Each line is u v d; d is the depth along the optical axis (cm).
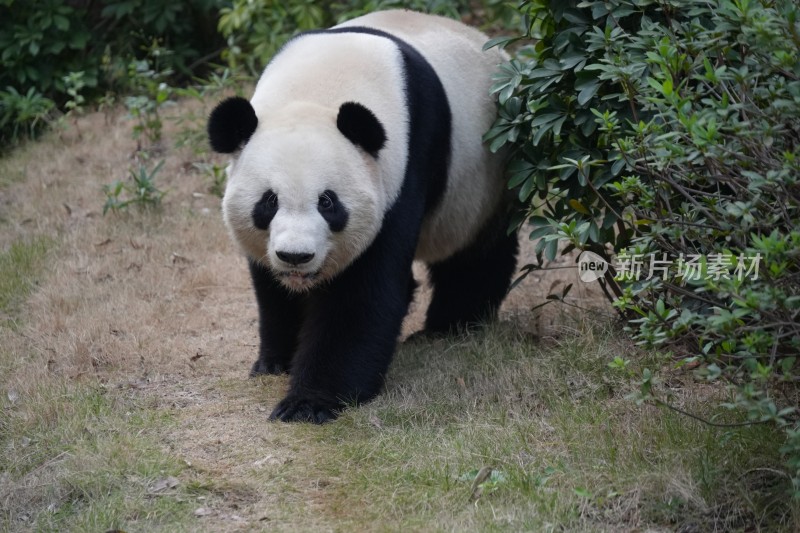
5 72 1673
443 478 689
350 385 818
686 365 814
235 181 764
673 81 679
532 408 796
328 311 821
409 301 1045
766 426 687
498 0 1580
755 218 619
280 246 718
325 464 724
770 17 580
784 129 615
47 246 1208
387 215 805
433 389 835
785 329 617
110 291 1086
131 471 715
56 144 1549
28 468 743
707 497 644
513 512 644
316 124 758
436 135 861
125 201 1317
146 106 1523
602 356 841
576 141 850
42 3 1677
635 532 629
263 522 654
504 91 871
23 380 879
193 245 1224
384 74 825
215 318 1040
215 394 859
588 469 689
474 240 995
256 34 1623
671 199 731
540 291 1082
